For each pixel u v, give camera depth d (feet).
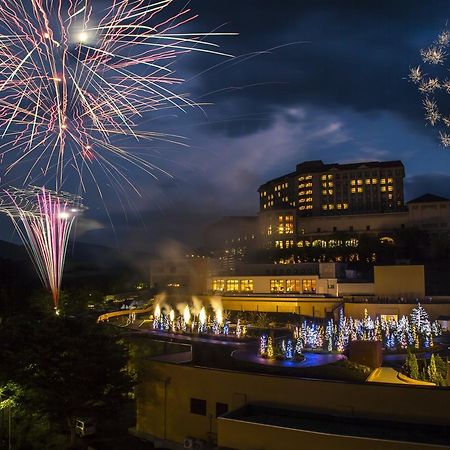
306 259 517.55
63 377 112.57
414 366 120.57
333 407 95.76
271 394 101.91
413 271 248.73
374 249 505.25
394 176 655.76
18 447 117.80
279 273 304.09
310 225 629.10
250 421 93.35
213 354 135.23
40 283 384.47
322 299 252.83
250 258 568.41
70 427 118.42
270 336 172.24
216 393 109.09
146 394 121.29
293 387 99.86
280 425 90.94
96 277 499.51
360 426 90.43
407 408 90.58
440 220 578.25
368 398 93.61
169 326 209.05
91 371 111.96
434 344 177.58
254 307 269.23
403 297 248.32
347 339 173.06
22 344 124.57
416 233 529.45
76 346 116.16
